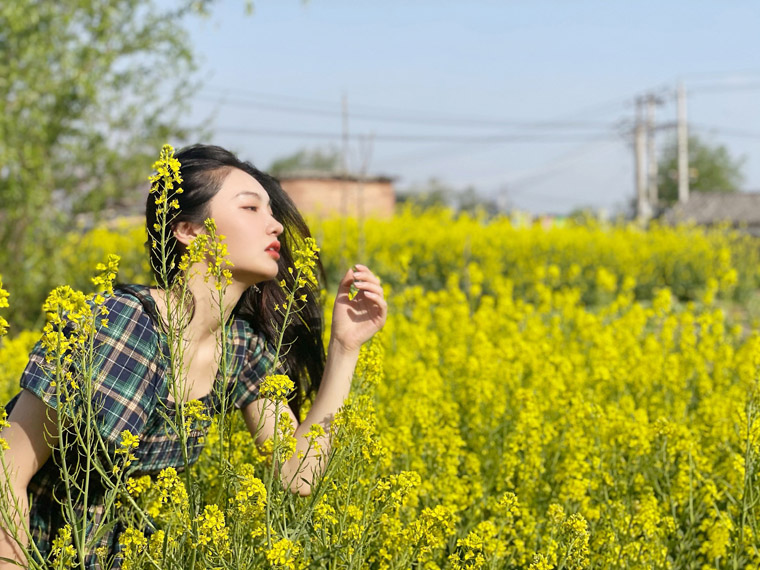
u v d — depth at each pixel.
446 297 9.04
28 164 9.58
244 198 2.51
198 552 2.26
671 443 3.73
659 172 66.12
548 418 4.50
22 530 2.28
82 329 2.12
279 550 2.10
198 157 2.54
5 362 5.04
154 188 2.38
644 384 5.20
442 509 2.55
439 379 4.85
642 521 3.13
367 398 2.88
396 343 6.44
